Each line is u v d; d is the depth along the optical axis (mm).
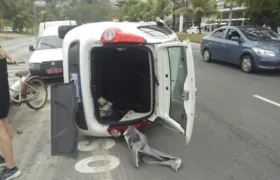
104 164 4117
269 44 10422
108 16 84562
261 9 17562
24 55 18188
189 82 4059
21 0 53375
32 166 4113
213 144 4742
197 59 14500
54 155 4012
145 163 4125
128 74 5250
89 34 4379
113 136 4758
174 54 4387
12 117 6266
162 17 48844
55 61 8906
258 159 4242
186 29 61750
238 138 4965
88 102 4445
